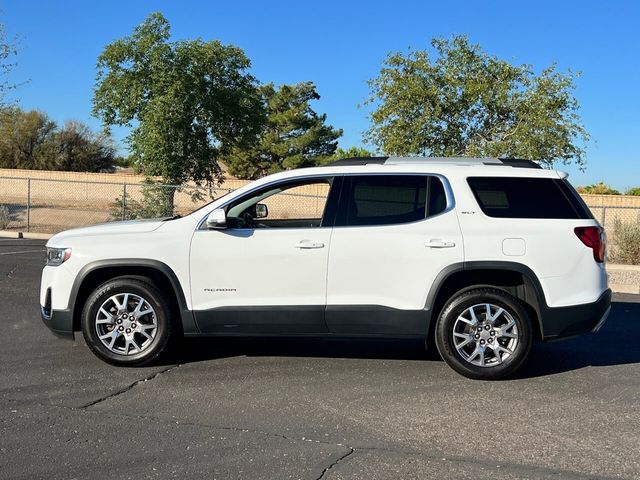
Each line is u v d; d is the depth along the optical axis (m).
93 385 5.93
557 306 6.14
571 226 6.22
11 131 50.41
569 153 16.83
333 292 6.24
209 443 4.65
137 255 6.33
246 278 6.29
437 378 6.26
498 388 5.98
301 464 4.32
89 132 52.53
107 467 4.24
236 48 23.84
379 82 17.44
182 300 6.33
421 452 4.54
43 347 7.17
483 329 6.18
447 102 16.95
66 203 35.78
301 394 5.75
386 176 6.40
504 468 4.29
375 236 6.22
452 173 6.38
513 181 6.36
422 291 6.18
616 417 5.25
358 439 4.75
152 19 22.64
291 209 20.89
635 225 16.28
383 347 7.40
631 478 4.16
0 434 4.77
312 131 51.47
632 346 7.65
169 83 22.52
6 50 20.72
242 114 24.20
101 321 6.39
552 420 5.18
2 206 23.05
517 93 17.03
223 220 6.23
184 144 22.92
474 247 6.14
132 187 38.94
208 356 6.95
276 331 6.31
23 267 13.20
